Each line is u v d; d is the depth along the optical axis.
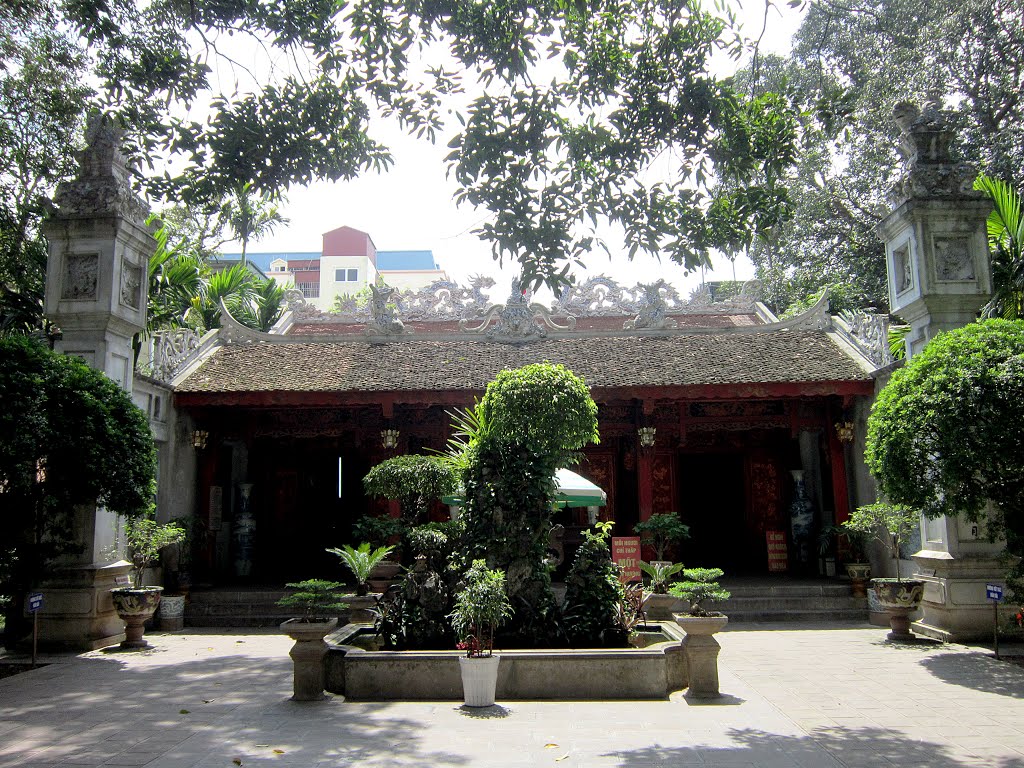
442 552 10.55
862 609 15.32
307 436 19.05
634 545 15.34
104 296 12.56
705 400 18.38
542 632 9.71
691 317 22.25
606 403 18.86
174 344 17.33
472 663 8.05
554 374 10.52
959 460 9.80
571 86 9.23
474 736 6.95
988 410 9.63
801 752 6.46
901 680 9.50
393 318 20.19
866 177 26.75
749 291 22.22
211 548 18.58
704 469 22.08
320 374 17.78
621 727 7.26
